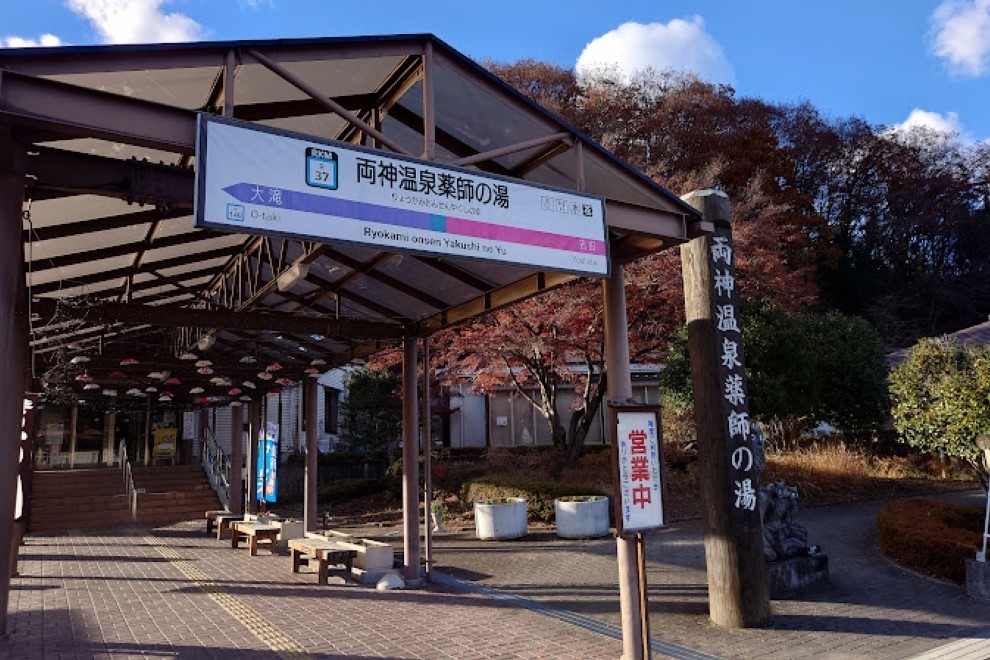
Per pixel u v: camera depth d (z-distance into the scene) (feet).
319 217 14.20
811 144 110.01
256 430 49.44
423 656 18.29
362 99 18.95
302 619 22.29
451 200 15.97
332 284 28.78
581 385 54.19
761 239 51.47
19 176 13.53
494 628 21.04
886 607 23.66
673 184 54.39
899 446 65.87
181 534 46.83
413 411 29.25
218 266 30.73
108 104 12.83
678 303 47.57
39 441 66.80
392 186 15.23
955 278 108.88
